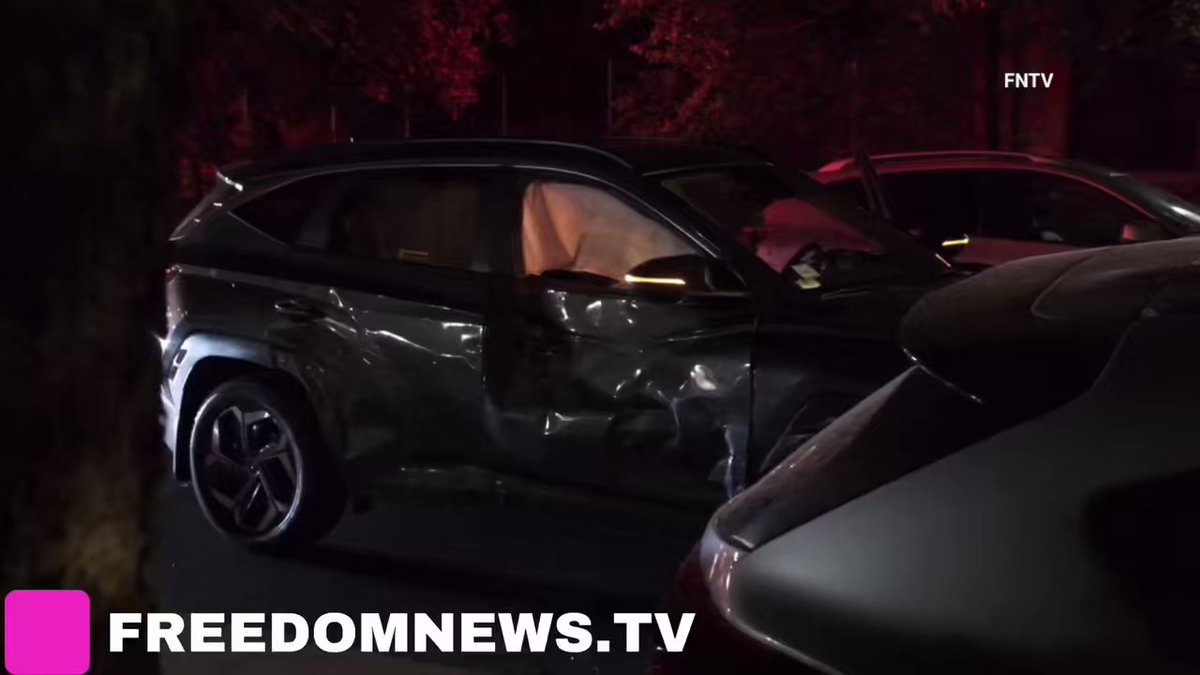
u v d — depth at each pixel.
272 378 6.81
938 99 16.00
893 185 9.78
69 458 2.93
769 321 5.85
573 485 6.18
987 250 9.48
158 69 2.94
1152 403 2.30
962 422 2.45
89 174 2.84
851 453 2.56
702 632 2.61
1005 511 2.33
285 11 16.52
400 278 6.57
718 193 6.51
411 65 19.30
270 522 6.81
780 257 6.46
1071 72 16.70
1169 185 22.39
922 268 6.62
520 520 7.30
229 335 6.89
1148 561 2.25
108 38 2.83
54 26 2.76
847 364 5.71
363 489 6.61
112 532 3.03
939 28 16.14
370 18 18.39
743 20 15.86
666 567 6.48
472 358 6.33
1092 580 2.25
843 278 6.34
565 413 6.15
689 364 5.93
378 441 6.56
